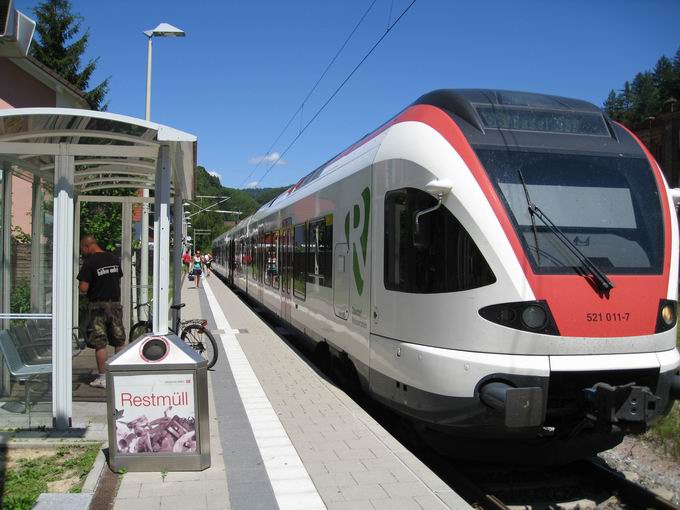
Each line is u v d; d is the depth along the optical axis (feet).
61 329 18.17
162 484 14.69
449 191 16.96
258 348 35.86
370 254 21.48
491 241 15.99
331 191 27.61
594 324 15.67
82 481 14.71
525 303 15.51
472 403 15.92
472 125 18.02
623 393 14.61
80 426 18.65
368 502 13.91
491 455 17.74
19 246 22.63
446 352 16.61
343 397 23.94
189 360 15.42
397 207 19.47
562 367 15.42
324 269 28.60
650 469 20.61
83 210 40.73
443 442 18.04
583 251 16.33
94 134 17.54
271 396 24.08
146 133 17.49
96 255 23.29
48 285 23.61
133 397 15.34
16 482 14.64
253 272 61.93
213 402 23.11
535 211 16.48
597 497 17.42
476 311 16.02
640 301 16.15
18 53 14.85
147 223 35.50
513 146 17.51
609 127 19.06
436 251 17.30
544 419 15.76
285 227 40.65
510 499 17.29
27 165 21.52
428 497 14.23
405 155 19.25
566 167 17.49
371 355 21.15
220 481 14.94
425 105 19.99
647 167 18.31
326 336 28.09
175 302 26.66
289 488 14.64
